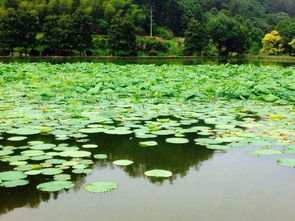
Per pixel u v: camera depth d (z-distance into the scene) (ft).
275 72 51.47
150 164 12.50
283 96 27.61
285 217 8.74
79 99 25.91
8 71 47.91
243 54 230.89
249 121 19.19
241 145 14.64
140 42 182.70
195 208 9.19
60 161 12.41
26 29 138.10
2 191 10.03
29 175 11.21
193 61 116.67
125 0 230.27
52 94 26.08
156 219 8.60
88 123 18.21
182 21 240.53
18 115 19.53
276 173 11.73
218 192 10.19
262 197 9.87
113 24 163.02
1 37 136.77
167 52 191.52
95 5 202.59
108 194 10.00
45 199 9.62
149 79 35.50
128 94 28.66
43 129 16.57
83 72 49.34
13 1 181.78
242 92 27.86
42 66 57.77
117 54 163.94
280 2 460.14
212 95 28.55
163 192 10.17
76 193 10.04
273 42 223.71
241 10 339.77
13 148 13.82
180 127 17.70
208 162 12.76
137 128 17.51
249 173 11.71
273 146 14.76
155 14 236.43
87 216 8.73
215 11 319.88
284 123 18.78
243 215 8.82
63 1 188.75
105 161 12.71
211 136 16.11
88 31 151.64
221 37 210.79
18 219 8.54
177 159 13.05
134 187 10.50
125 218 8.64
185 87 31.48
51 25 146.72
